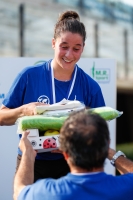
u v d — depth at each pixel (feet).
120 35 40.16
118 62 39.63
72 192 8.26
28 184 9.27
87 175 8.38
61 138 8.53
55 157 12.00
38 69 12.05
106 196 8.30
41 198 8.41
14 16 32.99
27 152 9.91
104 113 11.48
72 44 11.22
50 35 34.94
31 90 11.92
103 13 40.47
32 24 34.09
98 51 37.63
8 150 18.37
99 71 19.02
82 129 8.18
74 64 11.79
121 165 10.46
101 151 8.20
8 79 18.10
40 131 11.24
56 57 11.54
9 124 11.91
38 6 34.88
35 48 33.68
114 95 19.20
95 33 37.86
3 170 18.39
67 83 12.11
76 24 11.29
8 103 12.02
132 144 37.47
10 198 18.52
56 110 11.18
